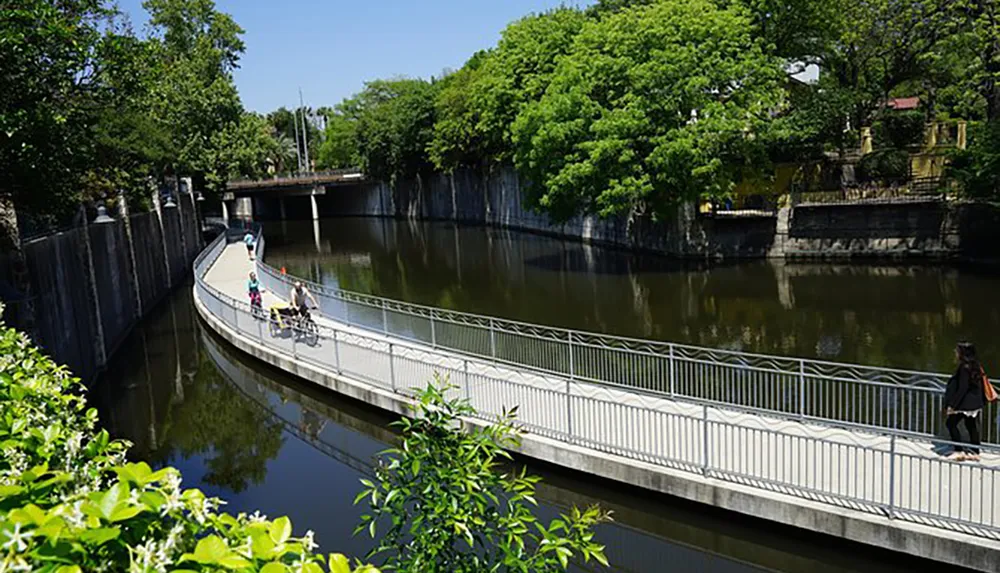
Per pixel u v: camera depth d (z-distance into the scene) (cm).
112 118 2431
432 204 7869
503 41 5141
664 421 1285
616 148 3184
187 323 2875
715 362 1362
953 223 3256
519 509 482
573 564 1073
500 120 5050
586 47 3569
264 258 5091
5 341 611
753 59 3244
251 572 229
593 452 1205
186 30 5638
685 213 3731
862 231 3428
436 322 1930
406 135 7700
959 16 3341
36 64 1272
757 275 3241
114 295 2494
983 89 3303
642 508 1149
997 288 2714
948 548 888
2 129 1140
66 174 1443
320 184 8244
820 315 2530
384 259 4825
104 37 1446
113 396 1995
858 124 3850
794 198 3556
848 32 3519
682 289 3069
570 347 1548
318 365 1869
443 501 456
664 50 3212
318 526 1223
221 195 6072
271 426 1769
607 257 4047
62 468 352
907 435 1057
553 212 3659
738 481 1071
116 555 226
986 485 991
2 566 201
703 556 1084
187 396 1995
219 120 5141
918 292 2747
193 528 248
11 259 1489
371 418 1681
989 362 1945
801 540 1005
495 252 4719
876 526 936
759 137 3378
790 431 1207
